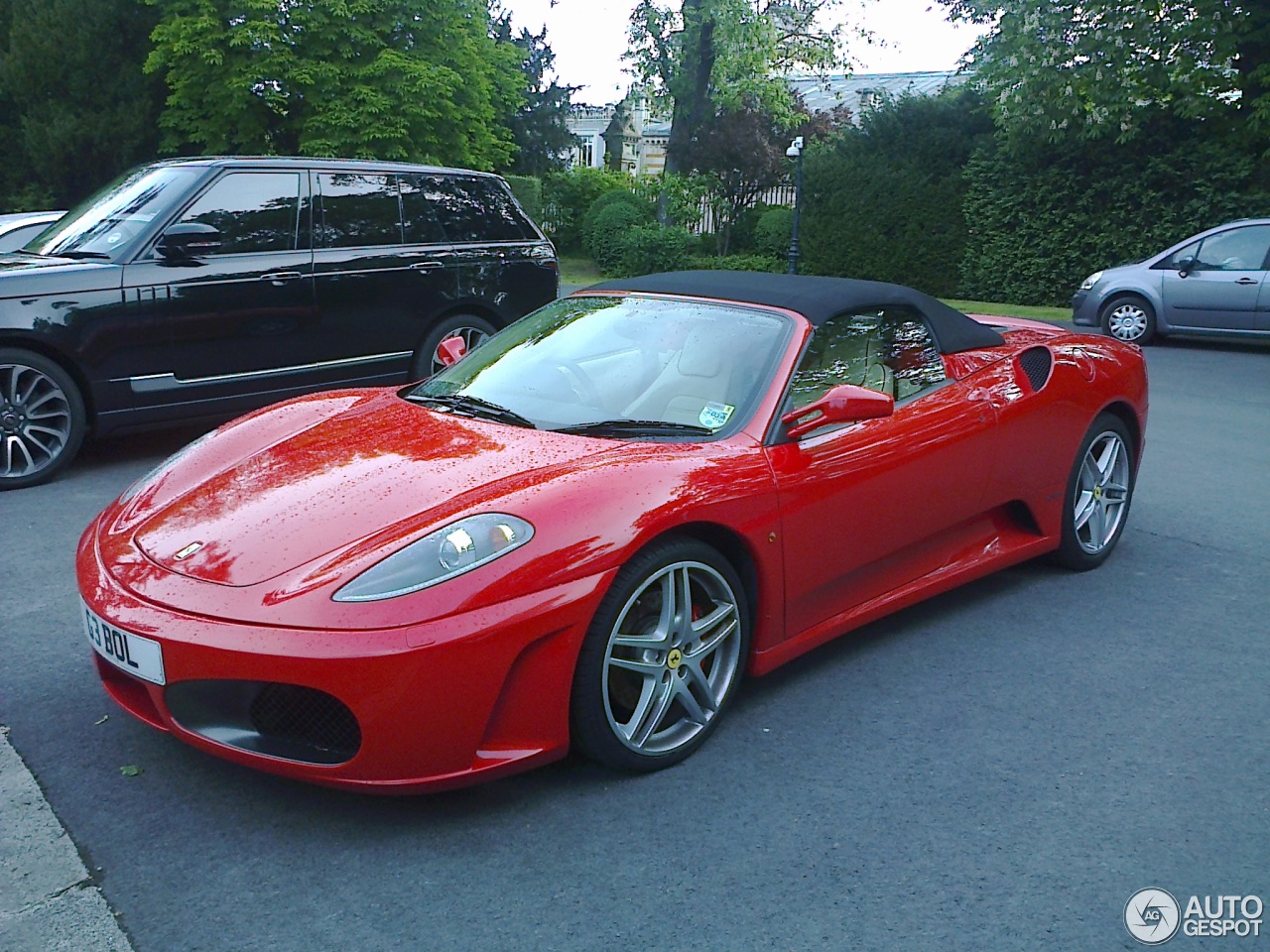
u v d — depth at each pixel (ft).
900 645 12.47
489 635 8.07
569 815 8.77
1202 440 24.44
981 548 13.43
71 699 10.78
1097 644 12.56
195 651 7.98
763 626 10.43
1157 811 8.97
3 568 14.70
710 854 8.26
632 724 9.23
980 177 66.03
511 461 9.66
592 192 106.11
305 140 68.95
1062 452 14.05
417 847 8.30
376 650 7.77
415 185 23.86
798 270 76.59
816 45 95.09
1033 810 8.95
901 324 12.57
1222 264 41.88
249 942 7.20
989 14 60.64
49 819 8.63
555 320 12.94
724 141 88.69
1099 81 56.49
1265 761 9.85
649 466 9.48
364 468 9.84
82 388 19.44
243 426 11.71
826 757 9.80
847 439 11.07
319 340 21.90
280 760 8.21
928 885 7.92
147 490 10.45
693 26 88.12
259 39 66.59
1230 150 56.39
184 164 21.43
